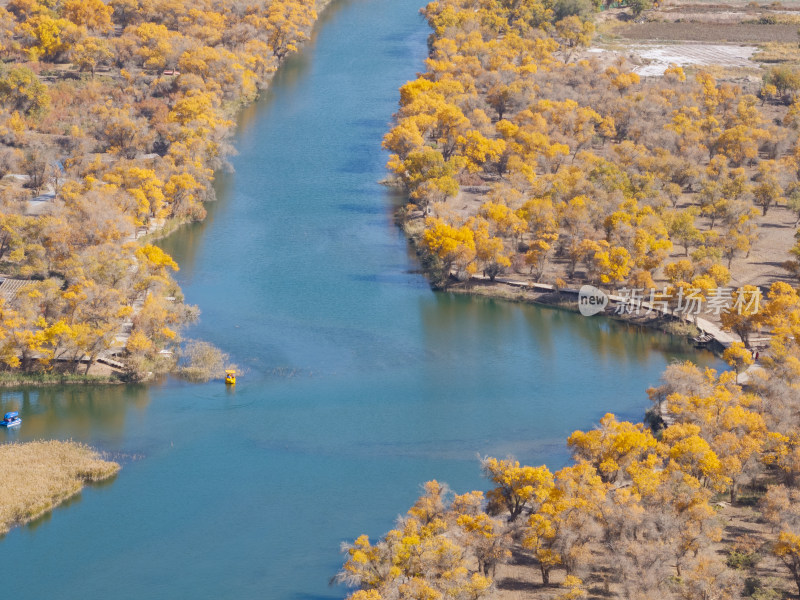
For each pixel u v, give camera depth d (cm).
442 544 13400
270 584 14412
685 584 13462
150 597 14175
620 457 16075
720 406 17188
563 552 13825
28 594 14250
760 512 15750
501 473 15025
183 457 17425
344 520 15812
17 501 15900
